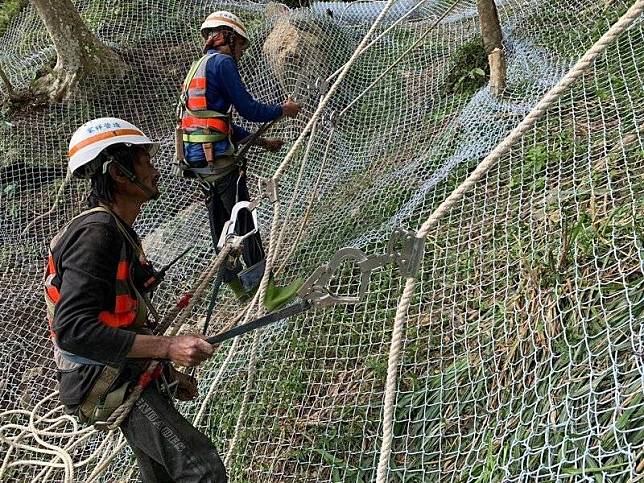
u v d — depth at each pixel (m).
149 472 2.54
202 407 3.49
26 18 7.89
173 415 2.32
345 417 3.20
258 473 3.22
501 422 2.55
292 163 5.52
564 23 5.11
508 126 4.23
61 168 6.23
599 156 3.44
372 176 4.95
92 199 2.17
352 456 3.02
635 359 2.25
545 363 2.57
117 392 2.22
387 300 3.64
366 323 3.60
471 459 2.59
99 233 2.02
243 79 6.67
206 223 5.26
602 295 2.61
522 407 2.46
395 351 2.04
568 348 2.52
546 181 3.54
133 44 7.20
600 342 2.45
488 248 3.52
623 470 2.02
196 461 2.30
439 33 6.27
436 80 5.71
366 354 3.44
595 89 4.04
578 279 2.74
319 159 5.45
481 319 3.13
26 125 6.45
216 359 4.05
